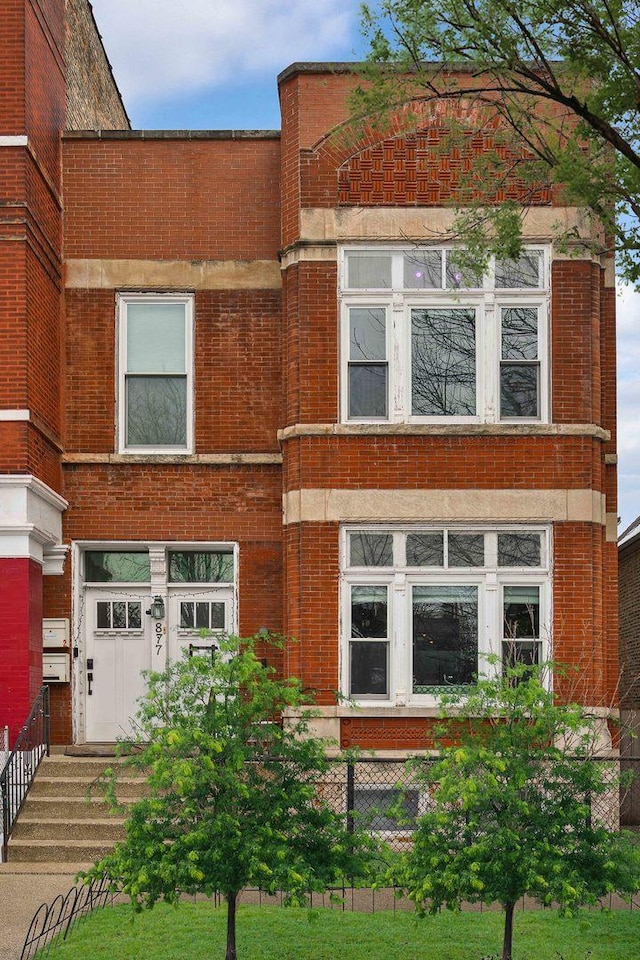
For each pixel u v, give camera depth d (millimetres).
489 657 9555
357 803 14773
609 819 14031
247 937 9703
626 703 23594
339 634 15195
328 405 15523
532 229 15680
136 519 16469
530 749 8930
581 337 15633
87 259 16875
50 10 16797
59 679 16156
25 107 15141
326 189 15797
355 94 12820
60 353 16688
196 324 16797
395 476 15406
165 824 8750
